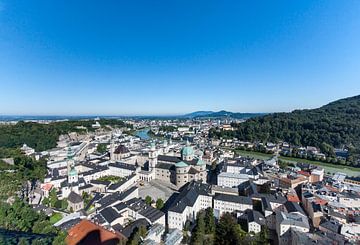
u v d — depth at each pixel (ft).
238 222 524.11
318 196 598.34
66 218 510.17
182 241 441.27
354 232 430.20
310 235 411.95
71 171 648.38
